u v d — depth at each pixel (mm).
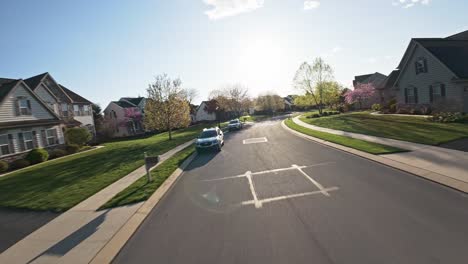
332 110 55625
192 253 5148
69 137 27984
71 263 5234
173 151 19359
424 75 24891
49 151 24297
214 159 15039
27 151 22141
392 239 4895
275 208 6922
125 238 6055
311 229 5594
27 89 23000
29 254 5746
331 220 5906
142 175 12109
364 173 9234
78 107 37875
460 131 14211
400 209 6105
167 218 7016
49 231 6859
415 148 11781
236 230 5918
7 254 5828
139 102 57375
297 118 47656
